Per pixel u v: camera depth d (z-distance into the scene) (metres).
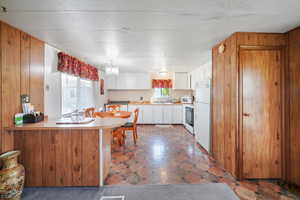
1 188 1.54
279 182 2.14
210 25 1.96
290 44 2.13
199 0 1.43
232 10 1.61
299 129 2.04
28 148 2.01
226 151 2.44
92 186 2.04
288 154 2.15
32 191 1.95
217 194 1.88
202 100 3.45
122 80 6.13
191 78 5.68
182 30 2.11
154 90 6.63
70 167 2.04
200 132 3.58
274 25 1.97
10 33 1.90
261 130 2.20
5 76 1.84
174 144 3.71
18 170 1.66
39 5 1.48
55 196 1.85
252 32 2.18
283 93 2.17
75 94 3.76
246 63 2.18
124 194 1.89
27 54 2.17
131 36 2.31
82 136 2.04
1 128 1.80
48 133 2.02
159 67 4.85
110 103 6.18
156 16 1.72
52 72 2.73
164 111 6.07
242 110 2.18
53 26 1.95
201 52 3.17
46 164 2.03
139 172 2.40
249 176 2.20
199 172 2.40
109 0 1.41
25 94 2.13
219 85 2.66
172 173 2.37
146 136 4.42
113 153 3.16
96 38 2.37
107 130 2.30
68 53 3.21
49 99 2.64
